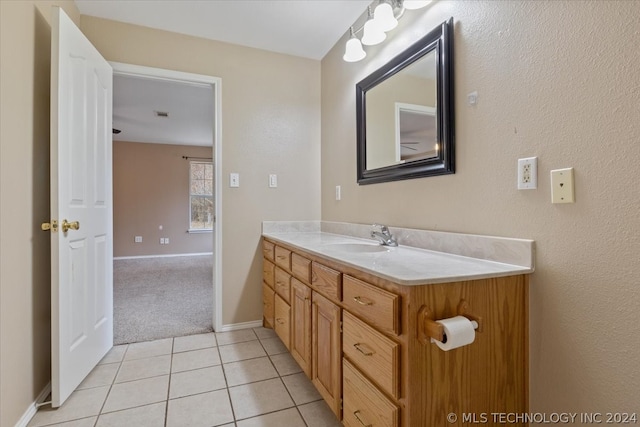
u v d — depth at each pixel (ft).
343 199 7.82
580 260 3.11
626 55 2.75
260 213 8.45
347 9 6.79
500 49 3.88
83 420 4.66
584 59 3.05
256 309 8.43
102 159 6.48
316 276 5.02
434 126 4.88
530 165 3.54
